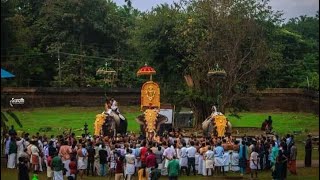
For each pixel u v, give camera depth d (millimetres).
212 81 46375
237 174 28375
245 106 52188
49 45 69000
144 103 39219
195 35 46781
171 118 41531
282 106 66438
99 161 27344
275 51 50844
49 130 46344
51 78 69750
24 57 63188
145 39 50625
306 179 26297
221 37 46062
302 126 54188
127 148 25797
